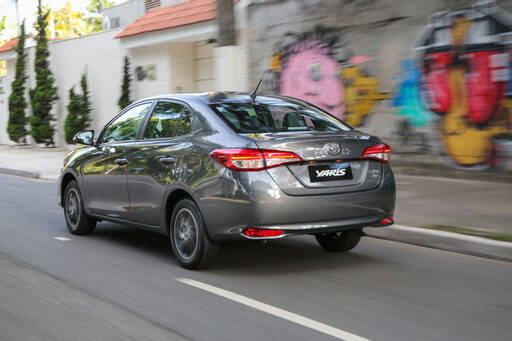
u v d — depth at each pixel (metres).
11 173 16.97
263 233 5.02
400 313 4.32
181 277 5.39
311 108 6.17
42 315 4.34
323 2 13.01
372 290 4.93
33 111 25.34
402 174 11.66
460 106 10.57
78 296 4.80
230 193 5.08
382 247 6.59
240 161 5.04
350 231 6.09
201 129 5.61
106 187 6.77
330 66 13.03
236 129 5.40
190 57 19.81
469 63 10.36
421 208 8.03
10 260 6.12
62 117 24.98
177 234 5.73
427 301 4.61
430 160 11.20
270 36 14.47
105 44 22.02
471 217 7.33
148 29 19.27
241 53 15.20
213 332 3.95
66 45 24.22
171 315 4.30
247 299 4.68
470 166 10.52
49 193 12.02
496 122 10.04
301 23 13.60
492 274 5.41
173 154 5.73
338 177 5.25
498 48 9.91
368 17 12.08
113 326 4.08
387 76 11.85
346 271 5.56
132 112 6.77
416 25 11.22
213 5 17.59
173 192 5.72
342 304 4.55
